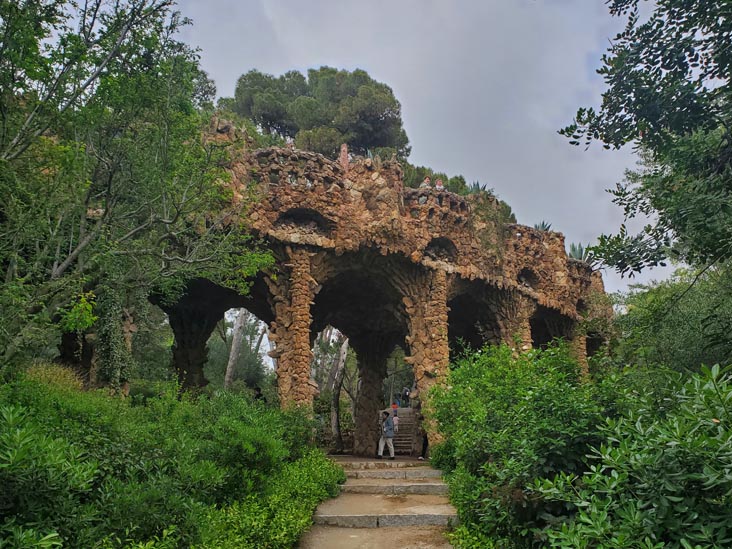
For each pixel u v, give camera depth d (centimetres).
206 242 1309
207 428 891
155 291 1708
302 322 1673
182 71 1201
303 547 845
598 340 2848
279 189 1716
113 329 1455
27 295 871
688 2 739
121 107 1136
